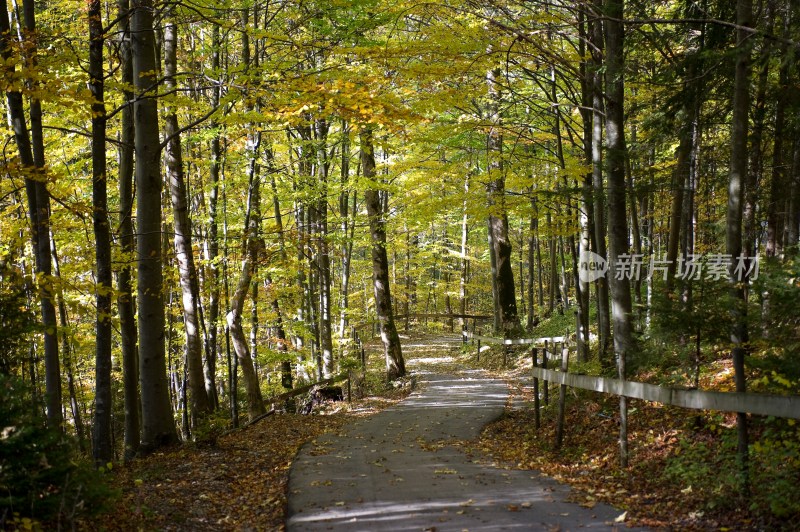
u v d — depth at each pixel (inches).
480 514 234.2
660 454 289.0
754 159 471.5
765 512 207.0
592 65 409.1
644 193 416.5
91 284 331.0
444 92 473.7
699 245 721.6
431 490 273.3
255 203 601.3
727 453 259.0
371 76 401.1
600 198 420.8
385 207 879.7
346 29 474.6
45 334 335.9
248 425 495.8
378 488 279.6
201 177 681.6
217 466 329.1
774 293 243.8
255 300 652.1
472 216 607.2
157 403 389.7
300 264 612.4
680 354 337.1
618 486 268.2
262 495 284.4
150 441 387.2
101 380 345.1
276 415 558.9
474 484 283.1
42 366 592.7
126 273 421.1
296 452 371.6
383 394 700.7
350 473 311.4
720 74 376.2
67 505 186.4
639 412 349.1
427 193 607.8
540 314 1273.4
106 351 346.3
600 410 383.2
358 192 839.7
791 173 449.7
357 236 775.1
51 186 403.9
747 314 253.8
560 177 544.4
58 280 305.4
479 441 402.9
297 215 775.7
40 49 345.4
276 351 746.2
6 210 468.8
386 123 349.4
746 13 296.4
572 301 1299.2
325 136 630.5
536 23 474.9
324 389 677.3
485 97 616.1
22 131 327.9
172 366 767.7
